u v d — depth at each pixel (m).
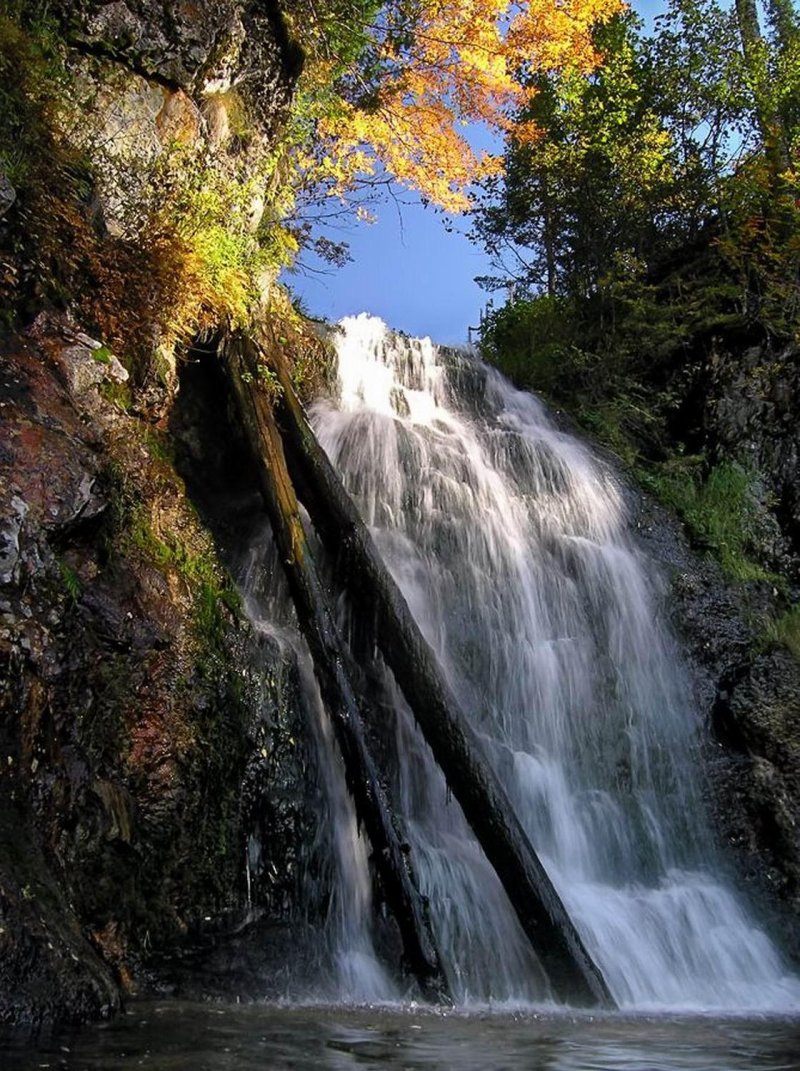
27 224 6.74
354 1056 3.80
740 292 13.90
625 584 10.64
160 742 5.89
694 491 12.77
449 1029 4.70
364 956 6.36
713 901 8.43
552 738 9.11
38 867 4.51
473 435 11.52
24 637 4.90
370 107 15.33
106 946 5.21
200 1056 3.62
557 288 18.03
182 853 5.82
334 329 12.09
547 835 8.31
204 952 5.71
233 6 9.56
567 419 13.55
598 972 6.33
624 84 16.91
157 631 6.10
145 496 6.67
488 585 9.66
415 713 7.10
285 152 11.46
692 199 16.44
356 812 6.53
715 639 10.82
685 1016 5.91
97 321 7.25
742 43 17.12
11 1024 3.86
